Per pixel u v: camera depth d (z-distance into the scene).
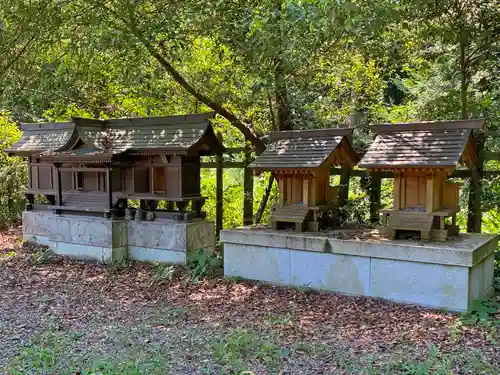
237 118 8.03
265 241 5.84
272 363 3.65
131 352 3.90
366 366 3.59
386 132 5.35
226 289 5.79
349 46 7.04
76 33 6.52
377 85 9.38
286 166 5.68
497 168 7.36
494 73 7.18
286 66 6.24
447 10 6.27
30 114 11.56
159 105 8.90
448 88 7.55
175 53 7.68
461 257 4.63
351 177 8.09
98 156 6.92
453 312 4.73
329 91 8.84
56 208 7.79
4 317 4.86
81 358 3.79
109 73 7.59
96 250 7.26
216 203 8.55
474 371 3.44
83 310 5.11
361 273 5.25
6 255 7.61
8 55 6.81
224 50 7.37
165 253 6.94
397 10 5.69
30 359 3.77
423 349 3.89
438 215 5.05
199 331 4.43
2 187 10.37
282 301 5.27
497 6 6.41
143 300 5.48
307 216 5.94
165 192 6.99
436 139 4.98
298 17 4.98
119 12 6.32
